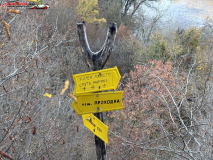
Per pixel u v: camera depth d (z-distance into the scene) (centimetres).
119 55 1516
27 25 671
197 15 2217
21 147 385
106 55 353
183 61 1036
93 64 374
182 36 1356
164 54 1152
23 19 671
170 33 1519
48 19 1139
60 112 573
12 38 520
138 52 1394
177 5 2538
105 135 307
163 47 1244
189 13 2269
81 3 1527
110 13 1956
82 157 585
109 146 673
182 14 2228
